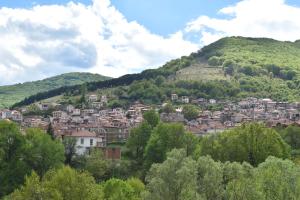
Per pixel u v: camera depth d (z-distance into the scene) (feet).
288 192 234.79
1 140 414.82
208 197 231.50
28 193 213.05
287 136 622.13
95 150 593.01
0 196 385.70
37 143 439.63
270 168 245.24
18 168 405.39
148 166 525.75
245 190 224.74
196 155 411.13
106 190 310.24
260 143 378.73
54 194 214.48
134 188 328.08
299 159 391.45
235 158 372.99
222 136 400.47
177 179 229.86
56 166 435.53
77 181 230.48
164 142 529.86
